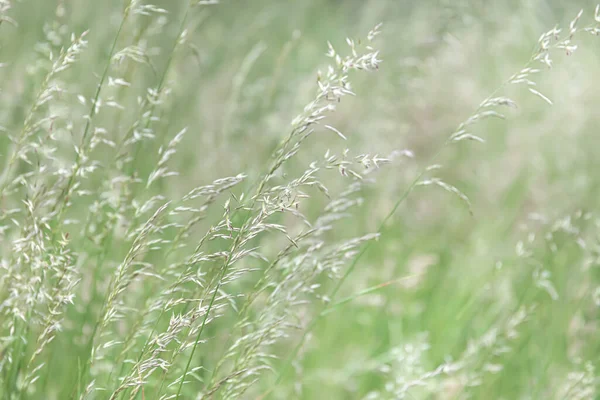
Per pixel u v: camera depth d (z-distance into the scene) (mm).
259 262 4059
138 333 2535
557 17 7477
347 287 4277
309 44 7918
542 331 3896
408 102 5879
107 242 2938
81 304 3119
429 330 4105
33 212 2508
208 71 5633
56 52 3305
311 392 3686
